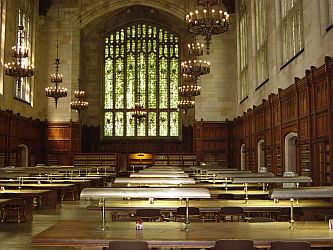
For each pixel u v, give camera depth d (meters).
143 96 43.41
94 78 43.19
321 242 7.12
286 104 21.34
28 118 33.38
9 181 20.06
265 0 26.73
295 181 12.07
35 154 35.19
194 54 27.52
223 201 12.90
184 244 7.02
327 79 15.20
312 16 17.81
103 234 7.46
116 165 37.06
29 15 34.38
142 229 7.90
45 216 17.84
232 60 37.34
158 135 42.97
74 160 36.75
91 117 42.81
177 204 12.18
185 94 33.31
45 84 36.88
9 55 29.83
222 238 7.15
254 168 28.73
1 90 28.38
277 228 8.04
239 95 35.03
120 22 43.69
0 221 15.97
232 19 37.31
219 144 37.03
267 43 25.92
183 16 38.00
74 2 37.41
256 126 28.28
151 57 43.81
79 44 37.75
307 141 17.97
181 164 37.66
